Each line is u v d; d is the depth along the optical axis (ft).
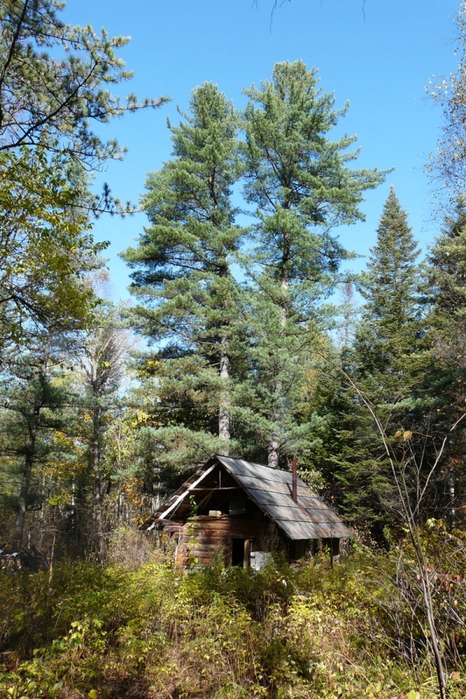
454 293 76.89
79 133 35.70
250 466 45.75
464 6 40.09
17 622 24.29
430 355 71.92
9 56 32.76
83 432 85.15
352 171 76.54
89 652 22.39
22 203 32.42
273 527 39.52
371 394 70.03
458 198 47.03
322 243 71.77
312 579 27.53
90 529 78.07
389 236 90.22
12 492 92.68
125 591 28.12
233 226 72.59
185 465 69.87
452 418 62.39
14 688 17.24
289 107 76.79
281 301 69.72
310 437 74.69
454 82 43.39
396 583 18.08
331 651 18.86
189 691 20.24
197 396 71.72
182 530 43.75
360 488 70.69
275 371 66.13
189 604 26.66
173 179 71.77
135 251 76.23
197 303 72.90
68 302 35.76
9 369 47.80
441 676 11.36
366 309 81.35
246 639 22.57
